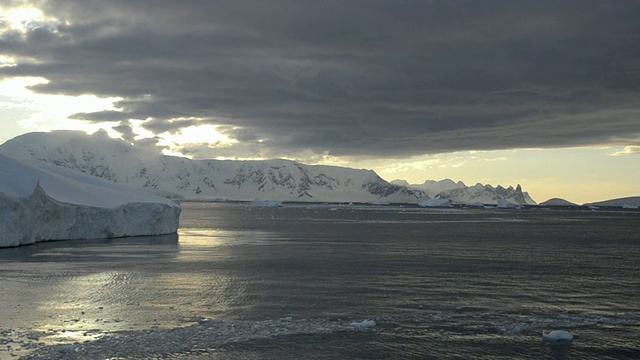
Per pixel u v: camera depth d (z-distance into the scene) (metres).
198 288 36.50
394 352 23.70
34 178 58.59
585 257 57.75
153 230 77.88
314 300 33.16
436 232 98.38
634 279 42.12
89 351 23.03
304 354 23.30
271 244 69.44
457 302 32.97
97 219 68.75
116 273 41.97
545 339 25.59
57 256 50.88
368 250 62.62
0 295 33.03
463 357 23.22
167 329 26.33
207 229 101.88
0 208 54.88
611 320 28.94
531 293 36.00
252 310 30.48
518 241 79.50
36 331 25.61
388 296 34.53
